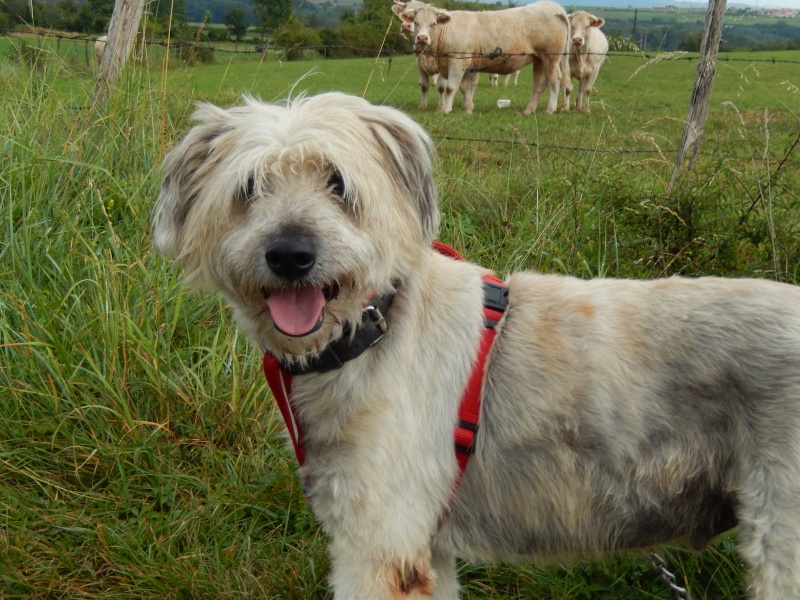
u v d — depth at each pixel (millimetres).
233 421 1716
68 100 2705
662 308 1277
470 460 1283
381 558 1242
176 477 1620
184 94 2812
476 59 6965
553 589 1479
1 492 1587
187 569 1472
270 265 1197
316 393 1255
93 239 2037
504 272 1990
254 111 1318
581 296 1307
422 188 1323
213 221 1268
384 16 9219
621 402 1249
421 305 1285
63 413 1683
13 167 2152
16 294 1843
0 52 3008
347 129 1273
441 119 5977
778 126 4809
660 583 1514
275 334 1259
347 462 1236
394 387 1242
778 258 1939
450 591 1367
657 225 2076
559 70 7441
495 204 2576
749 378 1221
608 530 1287
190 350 1817
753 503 1212
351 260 1212
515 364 1270
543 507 1281
